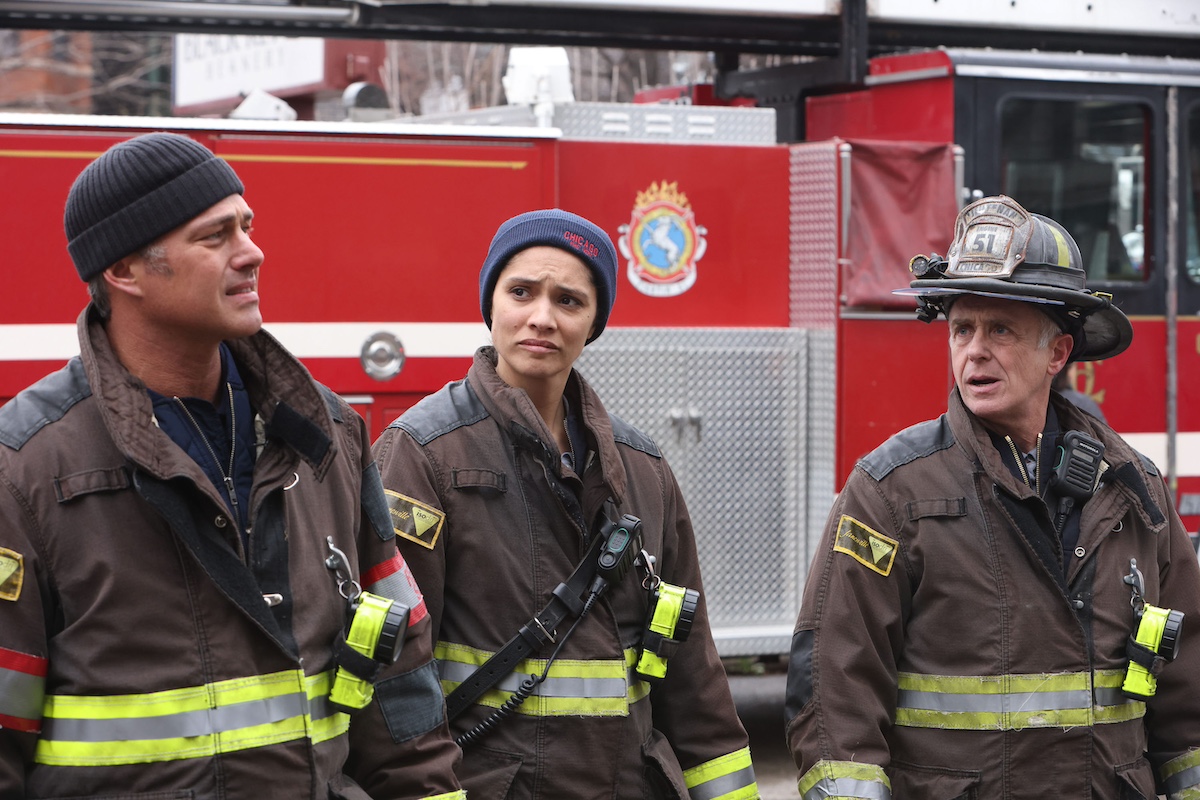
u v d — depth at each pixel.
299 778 2.50
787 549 7.38
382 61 8.72
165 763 2.39
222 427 2.61
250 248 2.53
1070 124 7.67
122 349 2.55
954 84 7.44
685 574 3.52
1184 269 7.93
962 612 3.33
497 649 3.18
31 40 18.69
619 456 3.32
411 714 2.82
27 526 2.38
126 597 2.40
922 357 7.34
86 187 2.46
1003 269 3.35
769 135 7.49
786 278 7.46
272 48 9.00
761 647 7.27
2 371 6.09
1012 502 3.34
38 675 2.38
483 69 15.58
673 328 7.23
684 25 7.88
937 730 3.33
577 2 7.61
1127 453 3.50
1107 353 3.83
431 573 3.18
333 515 2.71
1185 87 7.88
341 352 6.54
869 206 7.20
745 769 3.43
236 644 2.46
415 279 6.63
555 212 3.35
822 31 8.12
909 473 3.42
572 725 3.16
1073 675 3.31
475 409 3.33
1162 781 3.54
